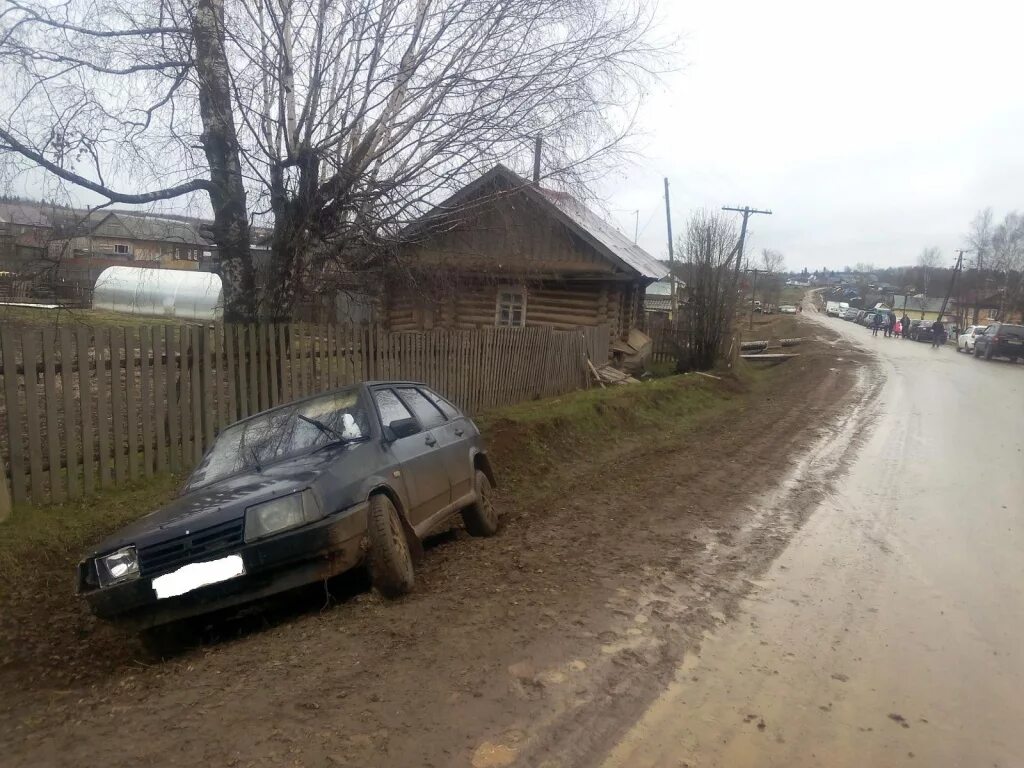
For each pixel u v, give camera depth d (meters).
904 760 3.50
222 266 9.80
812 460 11.55
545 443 11.91
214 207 9.46
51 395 7.08
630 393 16.81
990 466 11.12
